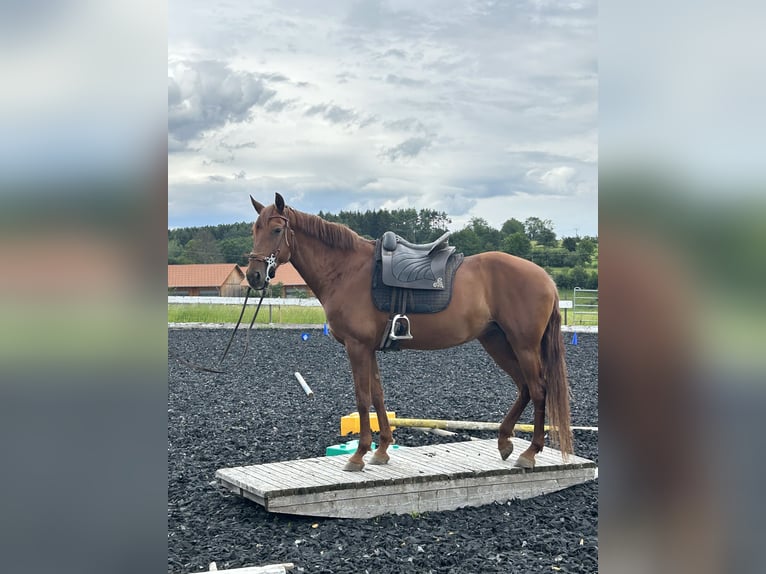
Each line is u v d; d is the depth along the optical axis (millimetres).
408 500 4957
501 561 4035
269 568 3580
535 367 5324
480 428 7047
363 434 5227
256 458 6352
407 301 5254
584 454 6418
